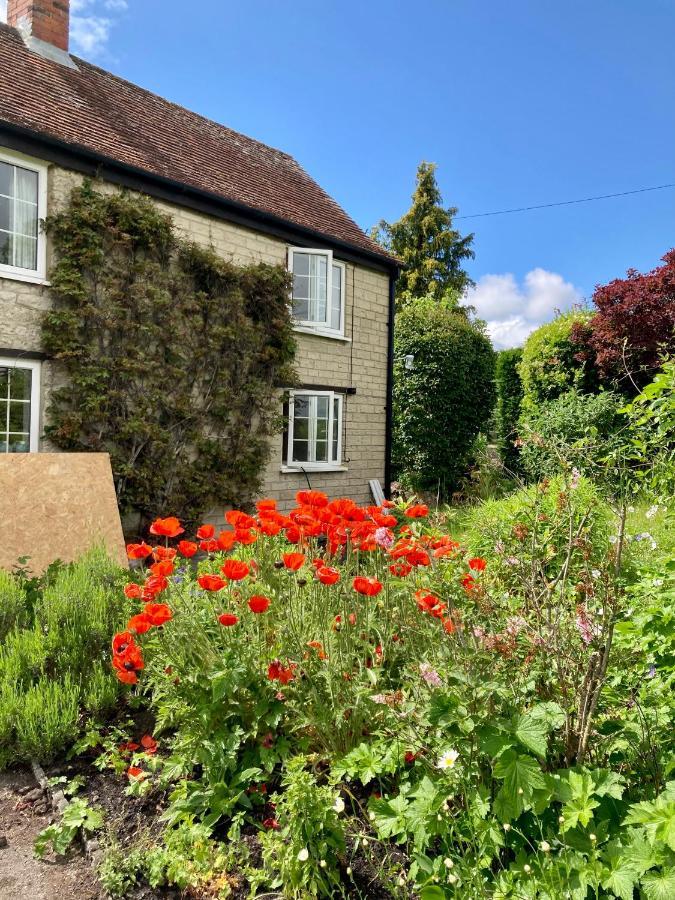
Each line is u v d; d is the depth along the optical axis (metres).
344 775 2.34
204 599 2.89
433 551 2.69
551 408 10.98
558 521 2.96
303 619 2.65
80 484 5.63
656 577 2.73
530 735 1.63
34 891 1.96
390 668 2.54
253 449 9.02
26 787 2.55
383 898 1.81
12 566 4.52
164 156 8.70
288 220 9.58
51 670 3.12
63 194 7.10
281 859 1.86
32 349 6.86
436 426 12.91
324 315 10.34
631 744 1.88
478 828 1.72
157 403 7.76
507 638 1.96
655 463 3.64
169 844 2.04
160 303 7.68
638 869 1.46
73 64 9.33
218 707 2.34
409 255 29.48
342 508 2.81
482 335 14.03
